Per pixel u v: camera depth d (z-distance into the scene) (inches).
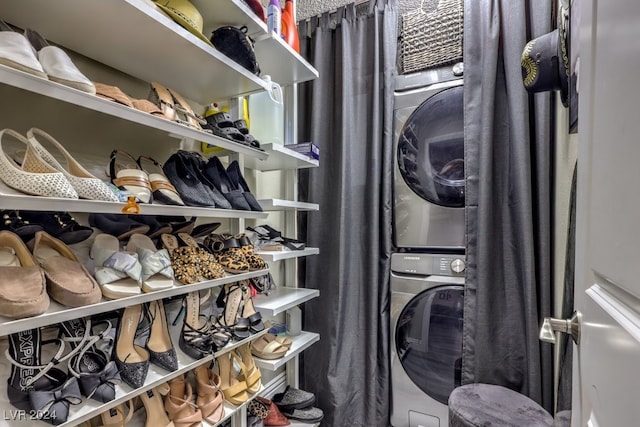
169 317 43.3
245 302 50.4
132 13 31.4
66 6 30.0
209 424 40.0
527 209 56.9
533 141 59.5
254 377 49.6
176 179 40.7
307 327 76.7
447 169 67.0
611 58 15.3
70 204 26.9
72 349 31.5
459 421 46.7
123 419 35.2
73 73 27.1
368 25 75.5
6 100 33.3
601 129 16.8
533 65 42.1
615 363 14.2
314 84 77.2
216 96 54.7
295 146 65.9
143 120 33.8
